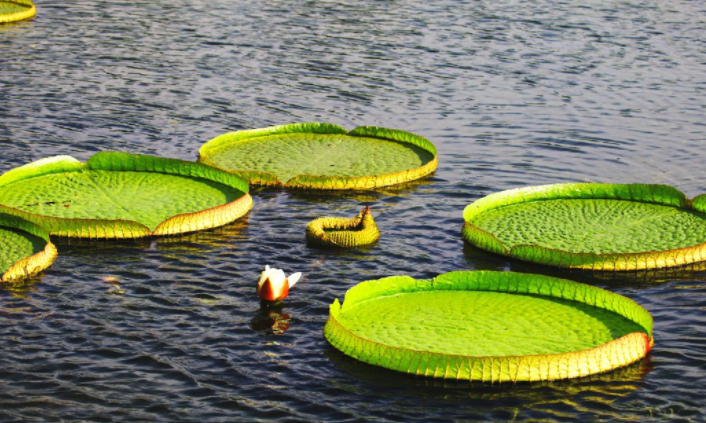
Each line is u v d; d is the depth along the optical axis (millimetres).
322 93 27406
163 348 13367
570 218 18344
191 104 25844
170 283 15469
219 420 11641
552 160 22516
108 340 13523
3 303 14508
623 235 17391
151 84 27406
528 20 36938
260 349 13414
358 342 13078
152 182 19844
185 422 11594
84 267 15977
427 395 12234
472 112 26109
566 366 12562
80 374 12609
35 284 15234
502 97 27484
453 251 17172
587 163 22359
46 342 13391
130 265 16141
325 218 17984
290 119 25078
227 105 25953
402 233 18000
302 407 11961
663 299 15227
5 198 18500
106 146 22312
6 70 27859
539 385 12469
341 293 15297
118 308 14516
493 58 31562
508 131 24562
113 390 12258
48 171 19922
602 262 16172
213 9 37500
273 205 19266
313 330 14031
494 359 12422
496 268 16453
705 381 12617
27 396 12055
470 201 19781
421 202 19656
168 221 17469
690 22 37000
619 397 12219
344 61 30734
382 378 12648
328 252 17000
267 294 14609
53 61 29172
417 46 32844
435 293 14938
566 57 31828
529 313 14148
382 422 11617
